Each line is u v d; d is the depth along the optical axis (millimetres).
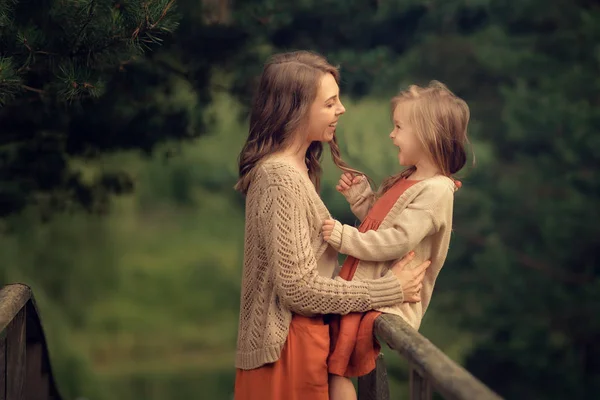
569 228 15750
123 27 5188
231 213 41219
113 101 7371
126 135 7676
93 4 5164
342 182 4730
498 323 15977
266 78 4238
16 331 4340
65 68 5145
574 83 16719
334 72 4262
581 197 16047
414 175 4328
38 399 5012
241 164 4246
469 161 17188
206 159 26203
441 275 16984
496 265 16000
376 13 9148
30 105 6930
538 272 16188
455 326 16984
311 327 4047
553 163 16719
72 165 8938
